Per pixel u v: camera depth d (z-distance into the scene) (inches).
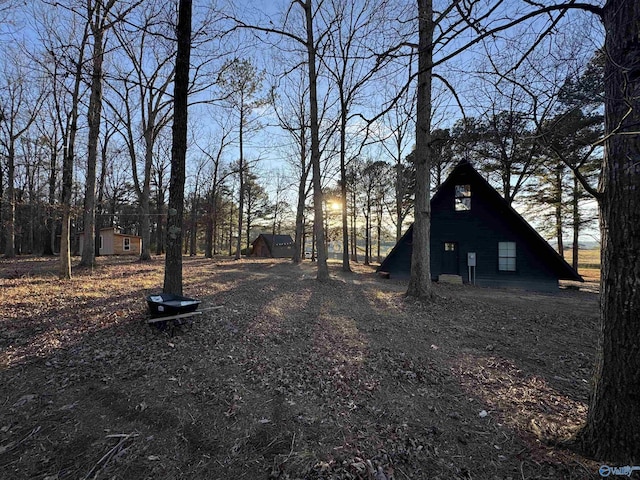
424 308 287.3
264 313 251.0
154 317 185.8
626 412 83.7
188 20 224.1
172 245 223.9
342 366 158.9
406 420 113.7
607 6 86.1
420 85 318.7
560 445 96.2
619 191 84.3
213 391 130.8
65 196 348.8
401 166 836.0
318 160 446.3
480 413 118.2
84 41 297.0
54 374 138.5
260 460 92.8
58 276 365.1
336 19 393.1
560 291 460.1
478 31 114.7
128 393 126.7
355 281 486.9
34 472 86.6
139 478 85.2
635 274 82.4
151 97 641.6
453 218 527.5
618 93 83.5
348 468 88.8
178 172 226.5
